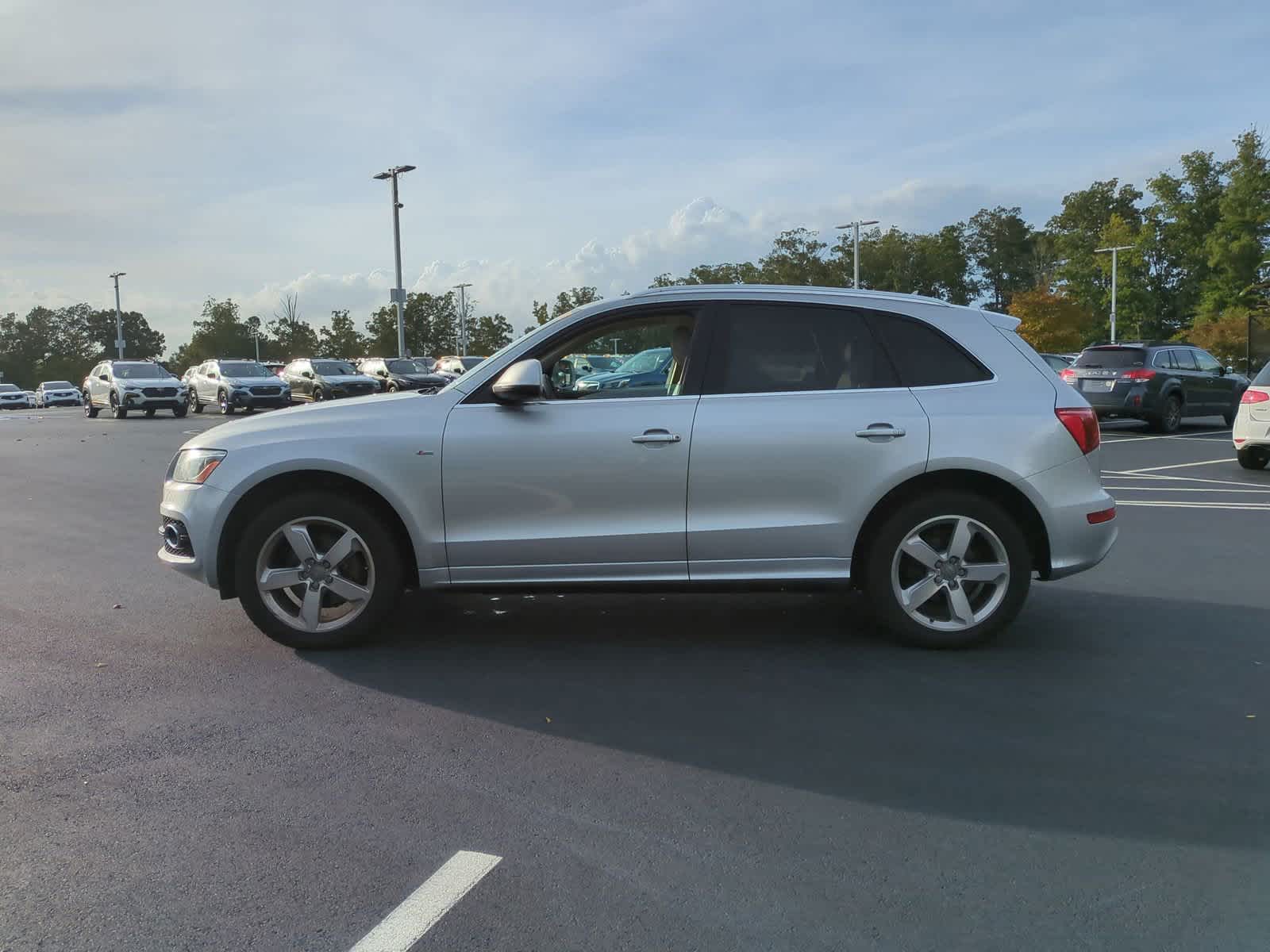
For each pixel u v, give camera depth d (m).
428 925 2.58
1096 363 19.48
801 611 5.89
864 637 5.31
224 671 4.74
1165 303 69.81
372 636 5.23
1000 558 4.97
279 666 4.81
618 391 5.07
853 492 4.88
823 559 4.93
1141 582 6.58
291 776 3.53
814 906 2.67
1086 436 5.01
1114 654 4.97
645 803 3.31
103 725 4.02
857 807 3.28
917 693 4.41
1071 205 82.25
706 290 5.12
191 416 31.53
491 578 4.96
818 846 3.00
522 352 5.07
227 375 32.72
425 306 76.88
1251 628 5.43
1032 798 3.34
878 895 2.73
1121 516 9.27
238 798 3.34
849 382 4.98
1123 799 3.33
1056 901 2.70
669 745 3.82
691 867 2.88
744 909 2.66
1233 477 12.43
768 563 4.93
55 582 6.68
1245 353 46.00
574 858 2.93
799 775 3.53
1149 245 66.81
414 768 3.60
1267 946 2.48
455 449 4.87
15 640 5.25
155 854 2.96
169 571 7.01
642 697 4.38
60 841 3.04
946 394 4.98
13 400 61.91
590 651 5.09
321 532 5.05
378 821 3.17
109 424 27.05
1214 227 62.19
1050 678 4.62
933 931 2.55
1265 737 3.87
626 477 4.87
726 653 5.04
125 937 2.53
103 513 9.80
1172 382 19.19
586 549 4.90
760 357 5.00
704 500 4.88
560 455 4.86
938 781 3.48
